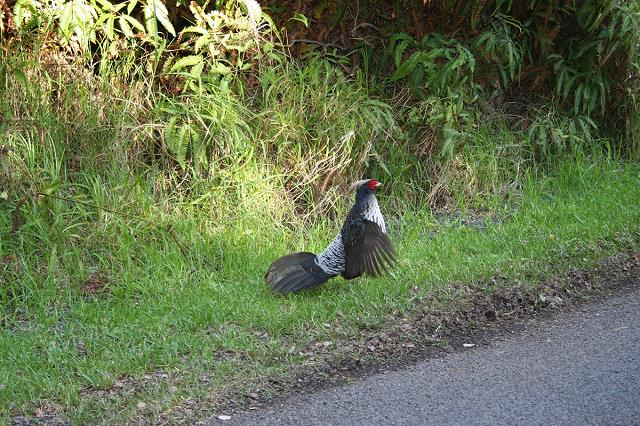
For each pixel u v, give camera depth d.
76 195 9.95
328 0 12.43
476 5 12.64
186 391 7.19
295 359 7.79
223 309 8.71
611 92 14.09
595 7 13.35
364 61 12.66
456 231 11.23
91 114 10.72
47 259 9.45
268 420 6.82
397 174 12.03
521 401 7.04
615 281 9.83
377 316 8.64
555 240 10.66
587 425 6.61
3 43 10.78
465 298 9.12
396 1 12.88
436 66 12.45
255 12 11.34
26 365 7.60
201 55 11.38
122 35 11.60
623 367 7.62
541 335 8.43
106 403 7.00
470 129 12.32
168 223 10.23
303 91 11.69
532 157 13.30
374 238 9.02
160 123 10.91
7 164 9.76
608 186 12.86
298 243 10.57
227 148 10.94
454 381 7.45
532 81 13.91
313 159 11.43
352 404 7.07
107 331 8.33
